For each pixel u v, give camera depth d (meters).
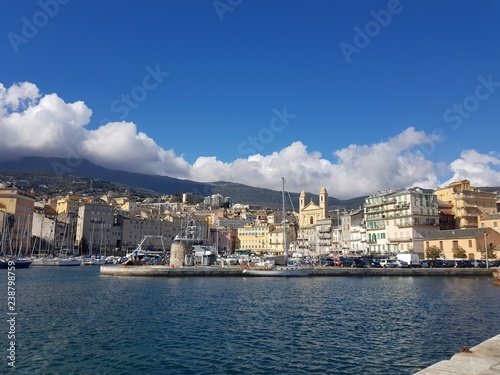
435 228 124.00
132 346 28.08
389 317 38.56
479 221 122.81
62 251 194.12
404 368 23.41
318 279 83.06
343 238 160.25
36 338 30.16
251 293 57.56
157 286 67.38
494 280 70.19
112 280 79.19
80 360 25.05
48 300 49.66
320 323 35.69
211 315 39.59
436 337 30.47
